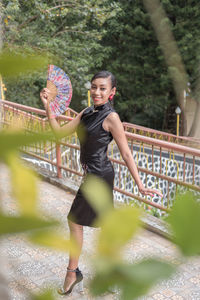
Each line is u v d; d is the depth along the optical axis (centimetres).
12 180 16
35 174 17
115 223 17
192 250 16
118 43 1595
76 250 16
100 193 19
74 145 487
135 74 1486
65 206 439
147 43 1423
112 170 257
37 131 17
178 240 16
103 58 1647
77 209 246
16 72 18
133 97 1599
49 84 229
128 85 1543
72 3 1016
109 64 1666
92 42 1300
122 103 1619
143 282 16
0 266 16
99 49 1558
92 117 246
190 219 16
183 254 16
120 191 443
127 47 1518
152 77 1476
